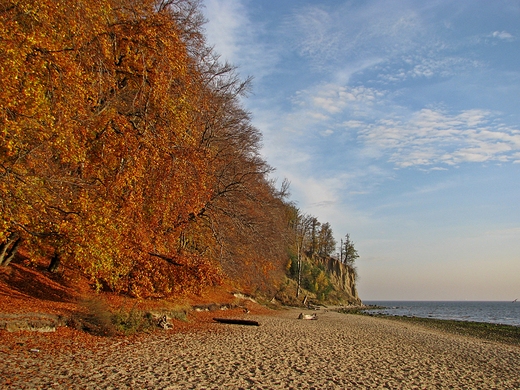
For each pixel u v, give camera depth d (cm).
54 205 1299
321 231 10312
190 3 2006
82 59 1423
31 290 1645
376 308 10162
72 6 1233
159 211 1895
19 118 1082
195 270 2139
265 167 2895
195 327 2062
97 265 1453
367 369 1331
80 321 1459
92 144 1574
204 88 2316
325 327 2708
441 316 7756
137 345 1399
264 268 3080
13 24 1043
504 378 1395
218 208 2348
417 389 1116
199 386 957
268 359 1361
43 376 898
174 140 1933
